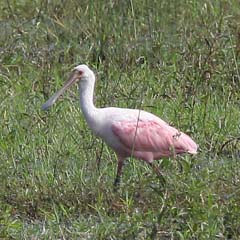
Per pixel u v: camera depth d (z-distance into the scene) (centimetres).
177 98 1739
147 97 1734
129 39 1997
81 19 2081
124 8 2070
